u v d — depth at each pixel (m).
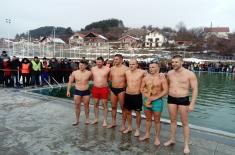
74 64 17.98
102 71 7.06
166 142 5.82
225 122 10.50
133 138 6.21
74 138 6.16
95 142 5.92
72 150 5.45
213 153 5.38
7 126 7.04
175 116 5.60
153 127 7.06
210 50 92.38
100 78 7.04
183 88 5.36
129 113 6.52
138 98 6.18
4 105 9.59
